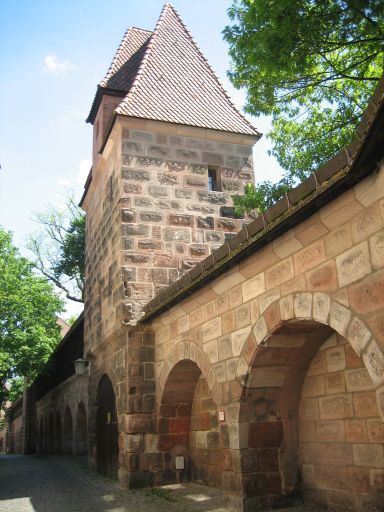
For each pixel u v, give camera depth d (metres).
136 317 12.10
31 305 27.61
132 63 17.67
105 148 14.76
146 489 10.80
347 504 6.96
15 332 26.67
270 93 11.59
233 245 7.20
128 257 12.70
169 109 14.44
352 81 12.05
